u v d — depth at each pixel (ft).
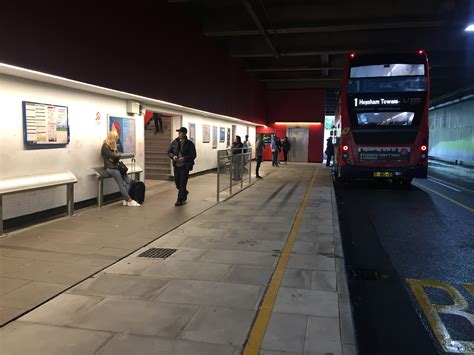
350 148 42.19
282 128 94.53
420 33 49.01
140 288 13.94
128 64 27.25
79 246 18.84
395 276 16.60
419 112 40.42
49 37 19.72
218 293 13.61
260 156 52.70
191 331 10.92
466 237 23.04
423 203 35.04
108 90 26.27
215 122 59.11
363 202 35.50
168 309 12.31
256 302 12.91
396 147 41.27
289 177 55.88
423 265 18.02
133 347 10.03
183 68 37.29
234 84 58.18
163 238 20.68
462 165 96.94
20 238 19.98
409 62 40.47
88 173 27.94
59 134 24.50
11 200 21.57
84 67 22.54
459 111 102.94
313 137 93.25
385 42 49.96
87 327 11.06
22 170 22.00
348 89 41.24
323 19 40.75
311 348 10.13
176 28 35.47
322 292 13.80
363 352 10.75
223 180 38.01
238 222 24.82
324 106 92.32
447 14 37.83
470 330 12.00
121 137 31.76
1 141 20.62
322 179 53.57
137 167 33.73
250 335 10.74
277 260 17.33
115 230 22.04
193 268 16.14
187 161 30.14
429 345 11.12
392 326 12.23
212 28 42.42
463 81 78.64
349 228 25.27
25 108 21.76
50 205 24.52
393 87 40.45
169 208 28.96
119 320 11.51
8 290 13.53
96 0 23.43
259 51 53.01
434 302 13.99
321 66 65.98
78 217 25.07
